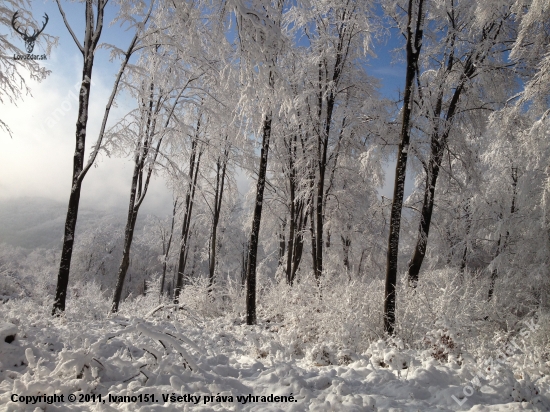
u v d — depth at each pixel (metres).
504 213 12.75
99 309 9.05
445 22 10.56
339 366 5.30
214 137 13.94
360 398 3.53
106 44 9.74
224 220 22.27
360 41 12.48
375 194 16.94
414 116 9.98
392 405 3.59
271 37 6.35
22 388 3.21
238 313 12.55
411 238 13.53
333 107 13.38
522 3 8.74
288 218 18.88
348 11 11.80
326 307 8.04
